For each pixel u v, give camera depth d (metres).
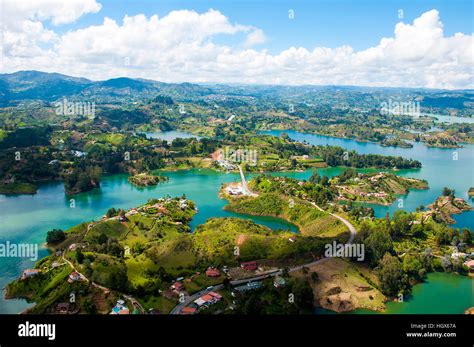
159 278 174.50
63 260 193.38
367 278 186.88
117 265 183.50
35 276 181.88
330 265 193.25
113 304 156.62
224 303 158.25
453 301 174.38
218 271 183.62
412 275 192.75
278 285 171.00
